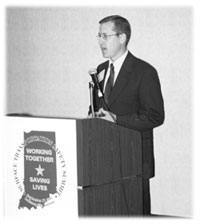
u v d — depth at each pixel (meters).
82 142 3.91
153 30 5.65
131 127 5.56
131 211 4.37
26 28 6.36
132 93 5.64
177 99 5.61
